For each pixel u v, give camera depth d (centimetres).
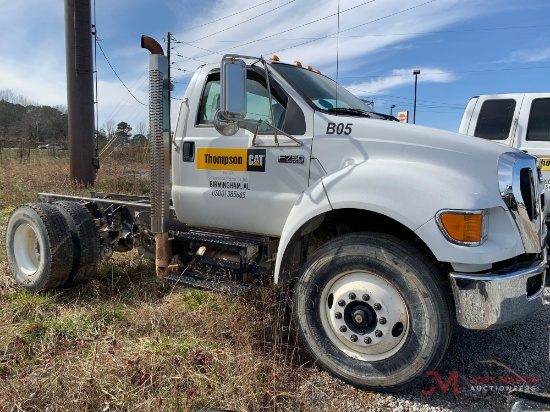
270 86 348
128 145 1670
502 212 273
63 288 437
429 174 275
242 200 353
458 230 255
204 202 375
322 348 298
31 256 446
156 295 430
